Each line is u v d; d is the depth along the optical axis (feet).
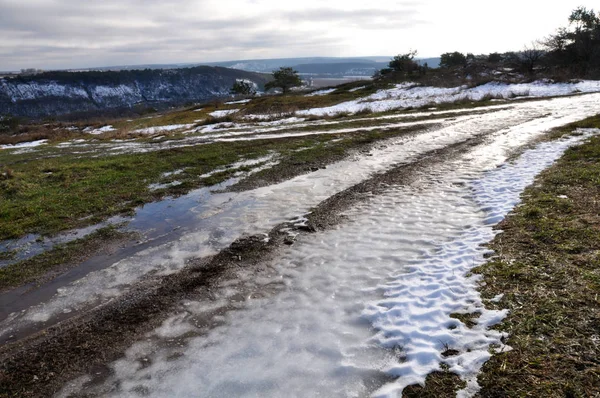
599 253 16.28
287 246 22.33
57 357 14.06
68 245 24.17
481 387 10.60
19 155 64.80
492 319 13.32
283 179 36.45
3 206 31.68
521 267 16.37
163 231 25.82
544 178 28.25
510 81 133.39
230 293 17.69
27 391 12.53
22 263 22.06
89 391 12.30
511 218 21.94
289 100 164.66
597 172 27.32
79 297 18.21
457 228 22.29
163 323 15.70
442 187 30.32
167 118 150.82
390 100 124.57
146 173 40.55
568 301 13.50
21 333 15.76
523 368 10.92
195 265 20.72
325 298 16.57
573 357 11.01
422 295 15.75
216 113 148.15
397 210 26.32
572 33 163.94
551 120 57.21
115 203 31.71
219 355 13.46
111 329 15.53
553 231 19.07
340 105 125.70
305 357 12.93
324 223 25.31
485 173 32.60
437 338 12.92
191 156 47.73
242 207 29.53
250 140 57.93
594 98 83.97
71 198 33.06
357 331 14.12
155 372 12.89
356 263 19.45
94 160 50.49
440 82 157.07
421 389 10.92
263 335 14.37
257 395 11.43
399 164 38.91
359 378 11.73
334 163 41.42
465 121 63.93
